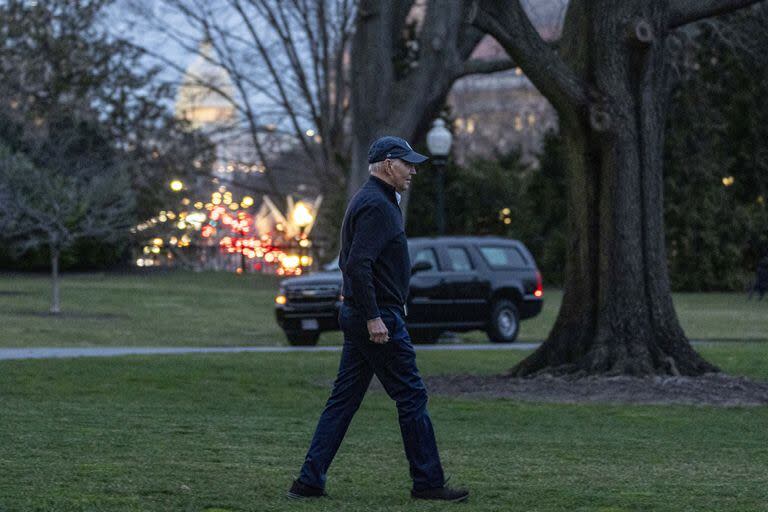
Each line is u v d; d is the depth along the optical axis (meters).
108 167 98.69
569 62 38.50
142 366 41.69
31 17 106.75
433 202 107.62
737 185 115.88
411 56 75.69
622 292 37.66
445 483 16.83
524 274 64.38
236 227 121.88
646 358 37.16
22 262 107.25
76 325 66.94
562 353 38.38
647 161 37.94
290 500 16.38
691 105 109.25
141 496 16.33
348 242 16.52
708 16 38.47
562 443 25.11
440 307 60.69
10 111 100.25
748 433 27.56
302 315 58.06
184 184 118.12
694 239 113.62
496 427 28.53
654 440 25.97
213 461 20.33
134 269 115.06
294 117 115.50
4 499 15.73
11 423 25.55
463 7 56.47
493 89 171.38
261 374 40.66
